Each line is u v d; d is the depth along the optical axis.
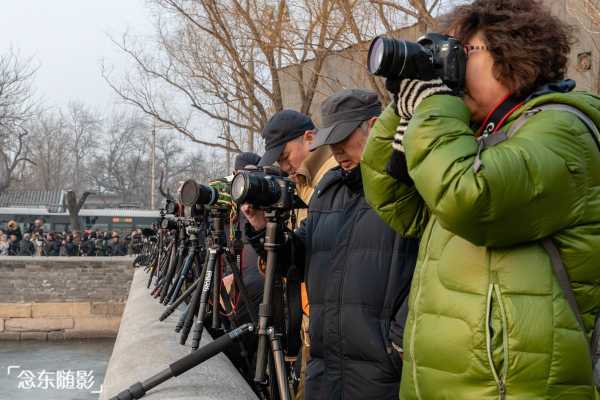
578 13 9.68
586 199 1.89
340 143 2.94
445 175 1.84
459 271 1.94
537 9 2.07
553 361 1.83
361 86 11.79
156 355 3.99
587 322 1.92
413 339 2.05
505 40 2.00
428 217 2.46
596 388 1.91
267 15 13.08
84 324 26.62
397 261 2.72
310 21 12.51
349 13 11.09
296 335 3.12
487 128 2.06
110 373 3.93
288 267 3.13
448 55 1.99
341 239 2.83
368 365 2.69
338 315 2.76
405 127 2.17
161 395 3.07
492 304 1.87
